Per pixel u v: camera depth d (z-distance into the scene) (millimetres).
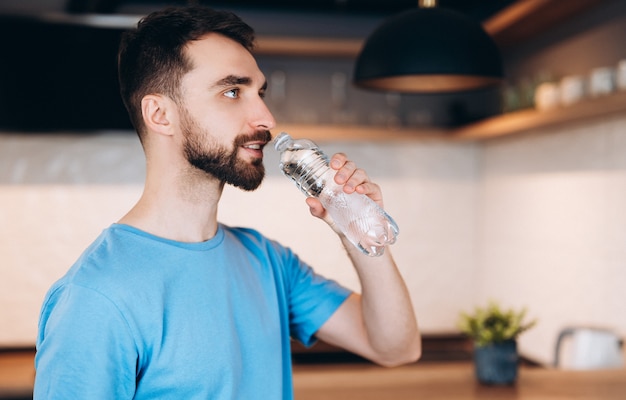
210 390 933
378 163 3740
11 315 3375
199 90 962
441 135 3471
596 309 2730
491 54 1775
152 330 892
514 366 2137
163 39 968
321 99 3598
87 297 854
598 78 2342
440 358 3367
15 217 3387
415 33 1741
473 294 3826
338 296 1217
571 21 2875
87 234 3439
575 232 2887
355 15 3471
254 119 990
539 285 3193
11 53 2787
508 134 3186
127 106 1029
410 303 1166
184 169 982
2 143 3377
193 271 955
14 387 2844
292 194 3617
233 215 3574
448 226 3801
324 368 3152
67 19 2793
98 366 838
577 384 2125
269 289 1098
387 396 2016
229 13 1009
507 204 3508
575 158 2887
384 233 1024
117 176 3465
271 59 3527
